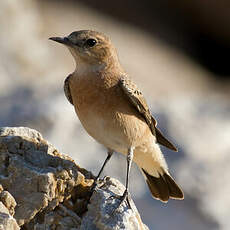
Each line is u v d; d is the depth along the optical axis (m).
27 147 9.26
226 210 14.47
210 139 15.99
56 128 15.97
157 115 16.77
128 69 35.12
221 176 14.95
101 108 10.41
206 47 39.19
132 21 40.22
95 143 16.05
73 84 10.62
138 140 10.84
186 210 14.45
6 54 27.09
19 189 8.73
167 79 35.41
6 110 16.89
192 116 16.98
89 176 9.79
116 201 8.78
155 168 11.70
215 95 33.41
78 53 10.56
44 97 17.66
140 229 8.85
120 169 15.46
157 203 14.55
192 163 15.16
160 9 40.62
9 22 29.12
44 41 31.97
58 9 37.72
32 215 8.61
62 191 8.86
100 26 38.66
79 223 8.71
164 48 38.94
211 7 38.78
